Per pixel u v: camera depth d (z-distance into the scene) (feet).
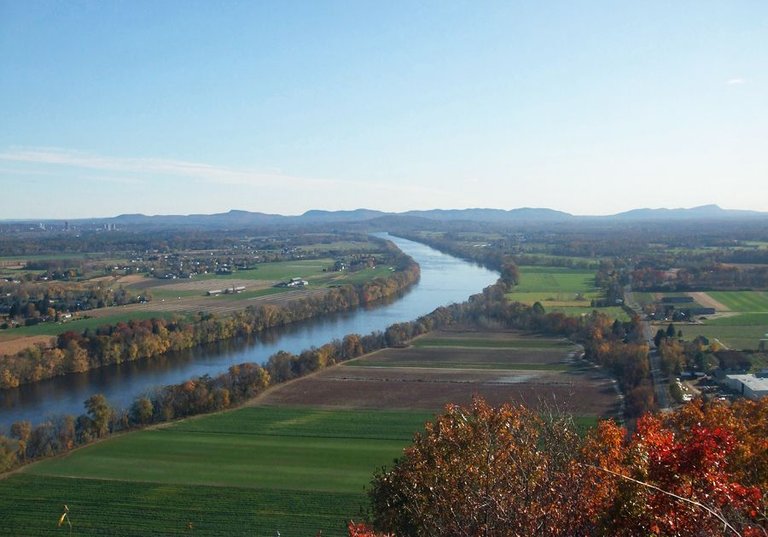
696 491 82.94
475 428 121.29
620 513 82.38
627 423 264.31
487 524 84.28
